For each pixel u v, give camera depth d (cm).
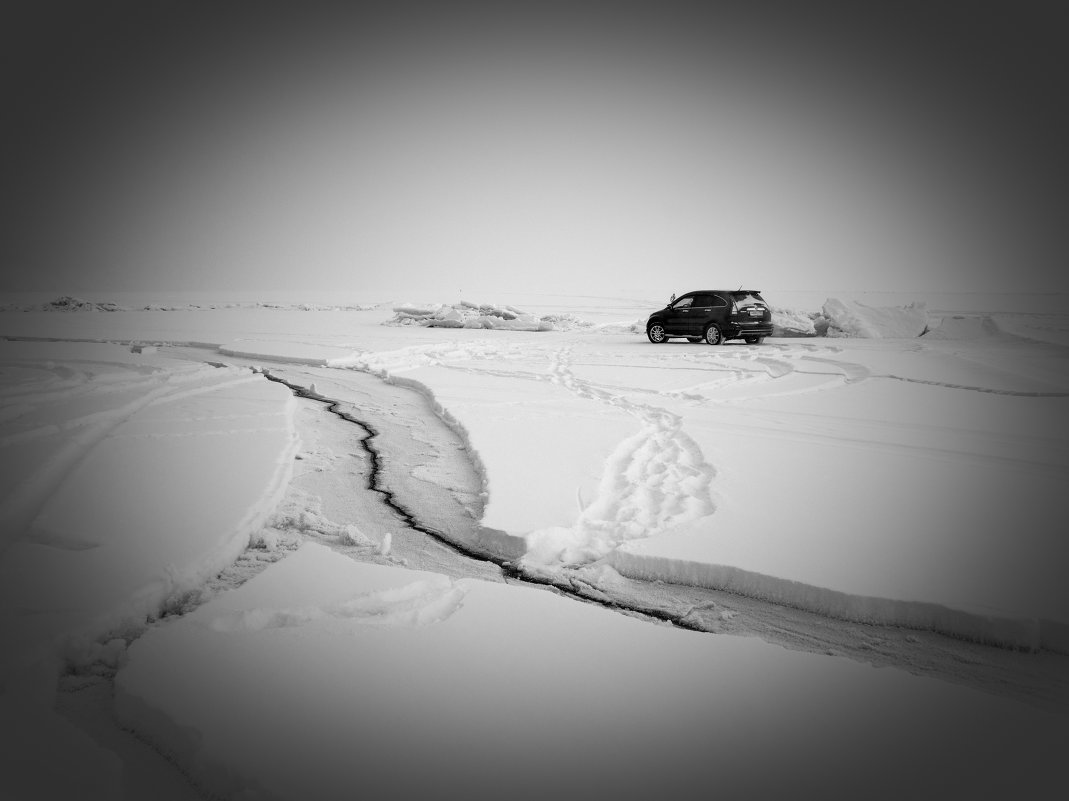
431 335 2706
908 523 529
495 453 754
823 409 1045
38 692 309
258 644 342
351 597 393
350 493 652
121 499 569
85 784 247
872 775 249
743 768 253
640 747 265
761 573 434
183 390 1207
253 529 529
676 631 364
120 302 6694
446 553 506
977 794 238
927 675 345
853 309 2614
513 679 312
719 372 1509
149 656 329
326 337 2545
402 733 271
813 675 321
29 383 1213
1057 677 344
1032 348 2022
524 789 241
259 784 240
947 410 1040
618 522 539
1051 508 568
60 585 397
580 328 3266
